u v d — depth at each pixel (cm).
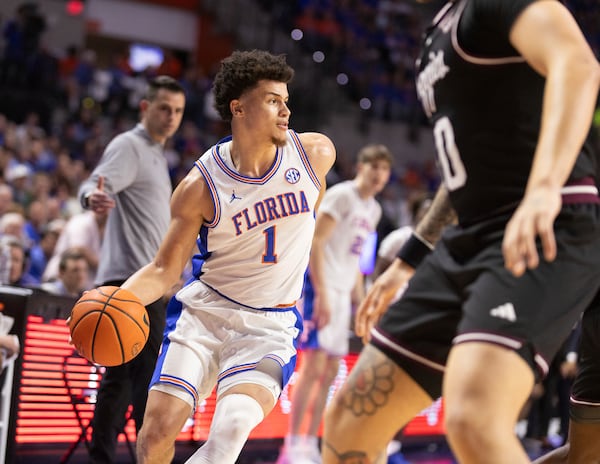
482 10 315
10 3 3070
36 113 2342
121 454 799
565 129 272
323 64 2922
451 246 344
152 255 677
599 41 3331
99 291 467
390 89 3039
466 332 304
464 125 336
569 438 433
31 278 1138
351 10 3394
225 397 457
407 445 1048
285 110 475
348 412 350
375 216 922
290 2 3178
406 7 3591
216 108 489
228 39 3431
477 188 336
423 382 344
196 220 480
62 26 3238
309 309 905
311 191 489
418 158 2989
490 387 288
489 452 281
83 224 1043
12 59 2409
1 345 616
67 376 753
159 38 3481
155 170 688
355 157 2864
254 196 475
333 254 880
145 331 467
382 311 414
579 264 314
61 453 746
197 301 494
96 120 2528
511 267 265
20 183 1564
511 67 320
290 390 946
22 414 711
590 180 330
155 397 460
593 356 416
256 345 478
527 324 299
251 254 483
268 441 923
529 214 265
